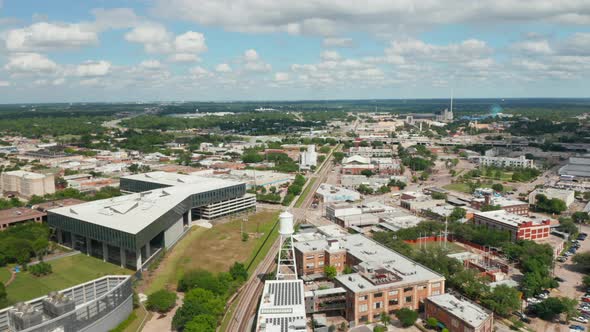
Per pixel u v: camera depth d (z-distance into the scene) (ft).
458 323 583.99
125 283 651.25
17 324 539.29
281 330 551.18
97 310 592.60
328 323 654.94
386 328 627.05
